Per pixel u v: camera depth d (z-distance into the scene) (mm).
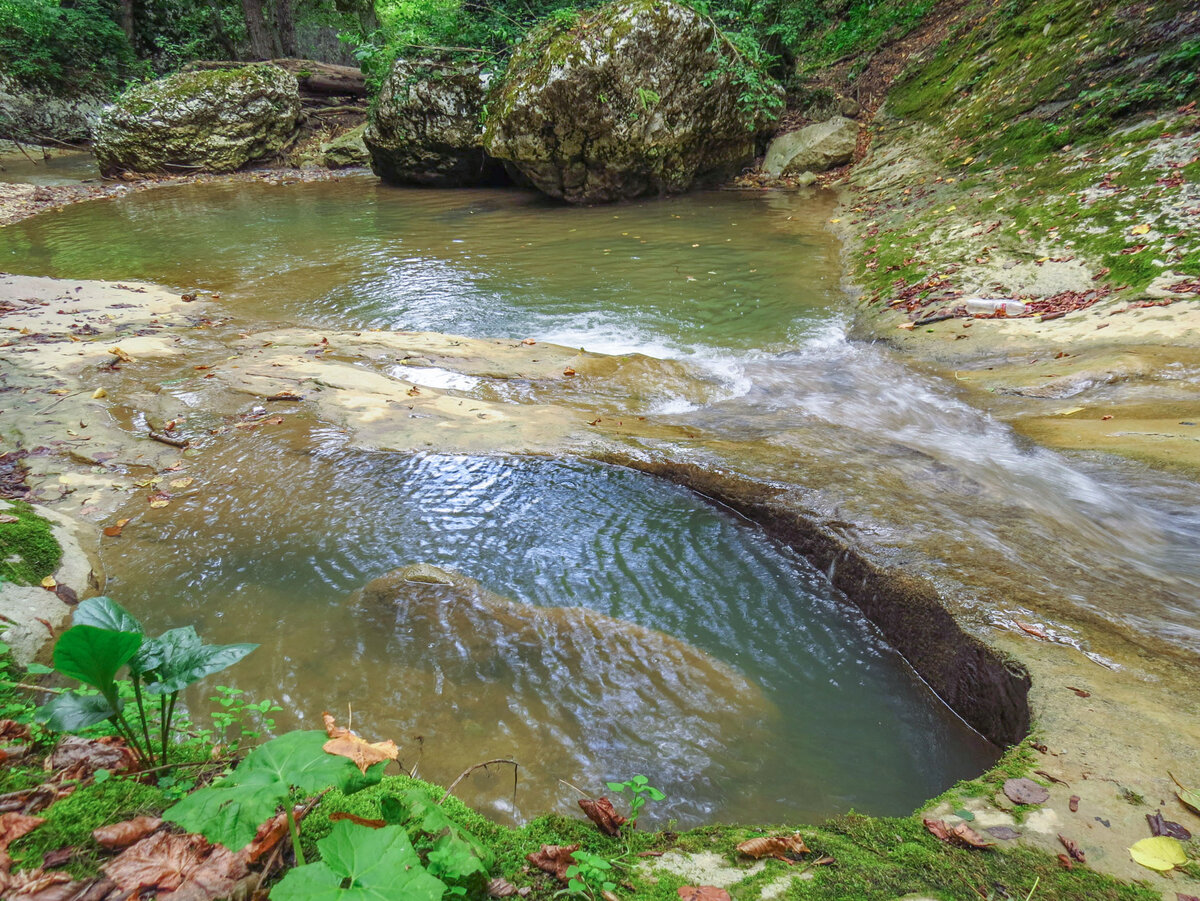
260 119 20281
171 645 2057
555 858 1970
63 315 8078
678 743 2885
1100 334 6625
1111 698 2688
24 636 3150
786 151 14797
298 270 10344
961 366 6727
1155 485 4445
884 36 16984
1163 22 10016
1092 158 9328
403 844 1526
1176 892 1881
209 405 5879
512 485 4832
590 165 13797
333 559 4082
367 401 5918
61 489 4625
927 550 3799
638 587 3941
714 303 8695
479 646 3383
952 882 1931
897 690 3303
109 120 19125
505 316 8414
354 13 28516
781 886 1921
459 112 15656
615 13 13016
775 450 5078
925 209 10492
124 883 1729
